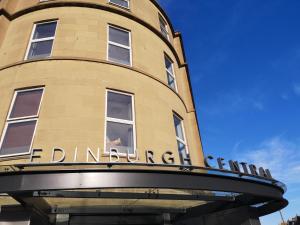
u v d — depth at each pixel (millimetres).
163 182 5129
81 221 6785
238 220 7223
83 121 7574
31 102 8055
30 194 4820
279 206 7574
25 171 4590
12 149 7191
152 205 6785
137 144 7961
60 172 4699
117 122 8133
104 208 6297
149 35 11648
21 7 11477
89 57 9164
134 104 8773
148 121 8711
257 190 6215
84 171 4766
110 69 9070
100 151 7199
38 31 10352
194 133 12367
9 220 4953
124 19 11188
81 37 9711
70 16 10320
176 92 11055
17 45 9781
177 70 13000
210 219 7977
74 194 5176
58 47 9320
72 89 8133
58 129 7289
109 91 8641
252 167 6398
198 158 11648
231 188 5758
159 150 8391
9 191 4453
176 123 10453
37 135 7141
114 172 4895
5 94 8188
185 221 8039
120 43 10508
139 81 9430
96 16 10570
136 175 5000
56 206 6031
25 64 8844
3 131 7430
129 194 5477
